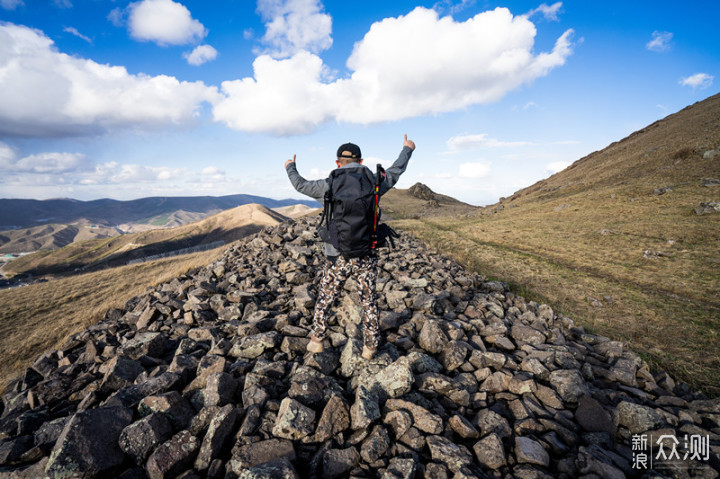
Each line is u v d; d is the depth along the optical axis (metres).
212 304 6.83
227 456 2.73
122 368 4.23
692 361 5.34
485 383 3.85
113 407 3.02
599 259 15.41
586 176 53.97
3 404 5.11
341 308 6.07
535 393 3.63
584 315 7.94
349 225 3.00
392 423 2.98
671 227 20.75
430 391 3.57
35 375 5.45
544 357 4.33
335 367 4.05
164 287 9.91
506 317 6.25
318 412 3.20
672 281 11.29
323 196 3.26
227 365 4.04
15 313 21.36
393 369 3.51
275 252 11.41
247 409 3.07
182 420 3.10
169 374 3.79
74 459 2.44
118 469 2.62
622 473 2.43
